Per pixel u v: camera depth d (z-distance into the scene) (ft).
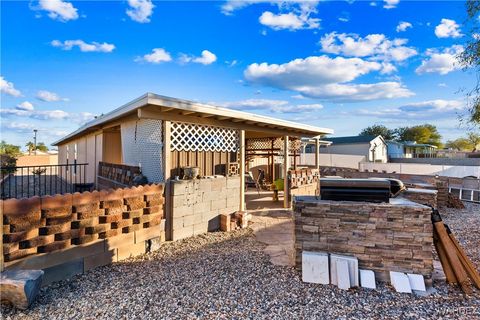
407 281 10.77
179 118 18.71
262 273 12.29
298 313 9.16
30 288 9.08
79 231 11.99
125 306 9.46
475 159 70.79
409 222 11.13
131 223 14.37
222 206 21.33
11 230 9.92
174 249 15.94
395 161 92.73
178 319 8.72
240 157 23.62
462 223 22.26
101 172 29.55
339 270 11.13
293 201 12.60
